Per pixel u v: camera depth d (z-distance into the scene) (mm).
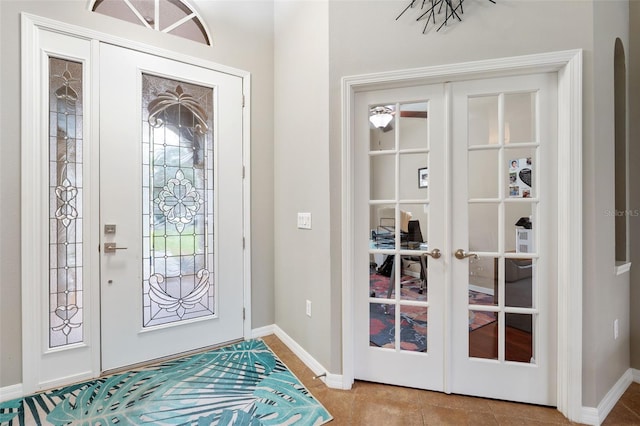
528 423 1534
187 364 2092
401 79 1758
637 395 1758
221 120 2383
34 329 1754
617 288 1744
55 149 1826
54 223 1823
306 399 1728
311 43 2074
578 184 1525
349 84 1825
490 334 1749
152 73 2109
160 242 2148
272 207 2625
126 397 1722
